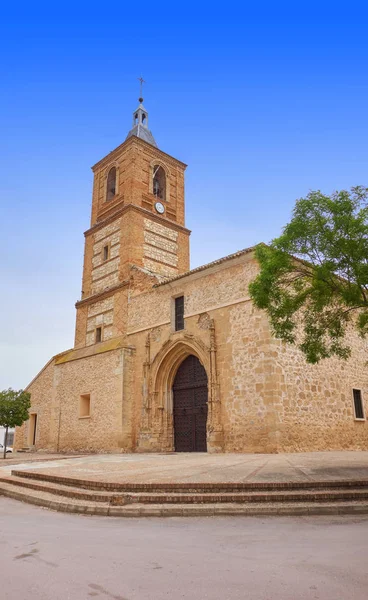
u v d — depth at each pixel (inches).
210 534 277.6
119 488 400.8
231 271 896.3
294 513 334.3
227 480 404.5
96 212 1424.7
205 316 920.3
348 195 482.3
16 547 250.7
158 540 263.3
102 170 1459.2
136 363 1071.6
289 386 792.9
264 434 759.7
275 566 206.1
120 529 297.7
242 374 820.0
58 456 986.7
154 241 1288.1
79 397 1164.5
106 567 209.8
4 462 809.5
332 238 467.8
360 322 571.2
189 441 949.2
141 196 1312.7
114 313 1190.3
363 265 450.3
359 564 206.5
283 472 457.1
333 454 698.2
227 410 828.6
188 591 175.9
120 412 1024.9
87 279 1352.1
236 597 168.9
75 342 1304.1
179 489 386.0
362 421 924.0
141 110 1553.9
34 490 468.1
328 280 483.8
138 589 179.2
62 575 198.5
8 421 1092.5
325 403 852.0
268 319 800.3
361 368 977.5
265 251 537.6
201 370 957.8
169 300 1025.5
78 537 274.4
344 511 336.8
